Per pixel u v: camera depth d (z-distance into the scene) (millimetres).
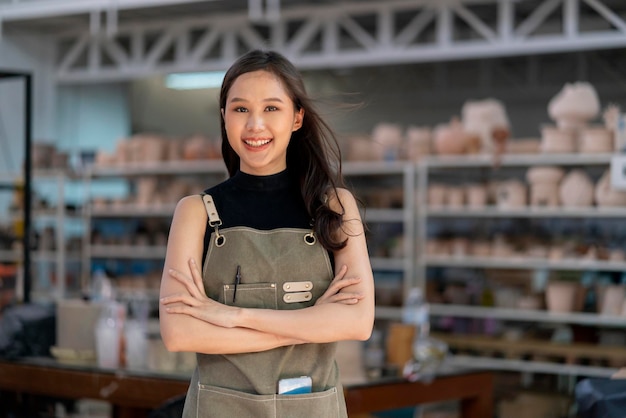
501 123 8930
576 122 8359
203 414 2186
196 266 2197
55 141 12500
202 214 2238
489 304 8664
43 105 12273
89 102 12930
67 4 10156
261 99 2170
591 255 8227
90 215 10594
